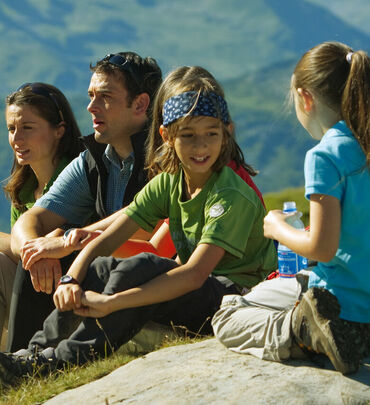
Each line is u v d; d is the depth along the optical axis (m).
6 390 3.89
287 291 3.91
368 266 3.33
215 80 4.68
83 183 5.95
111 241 4.70
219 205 4.39
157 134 5.16
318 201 3.26
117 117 5.75
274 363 3.44
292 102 3.72
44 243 4.90
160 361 3.71
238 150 5.18
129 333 4.12
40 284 4.83
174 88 4.57
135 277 4.09
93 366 3.93
